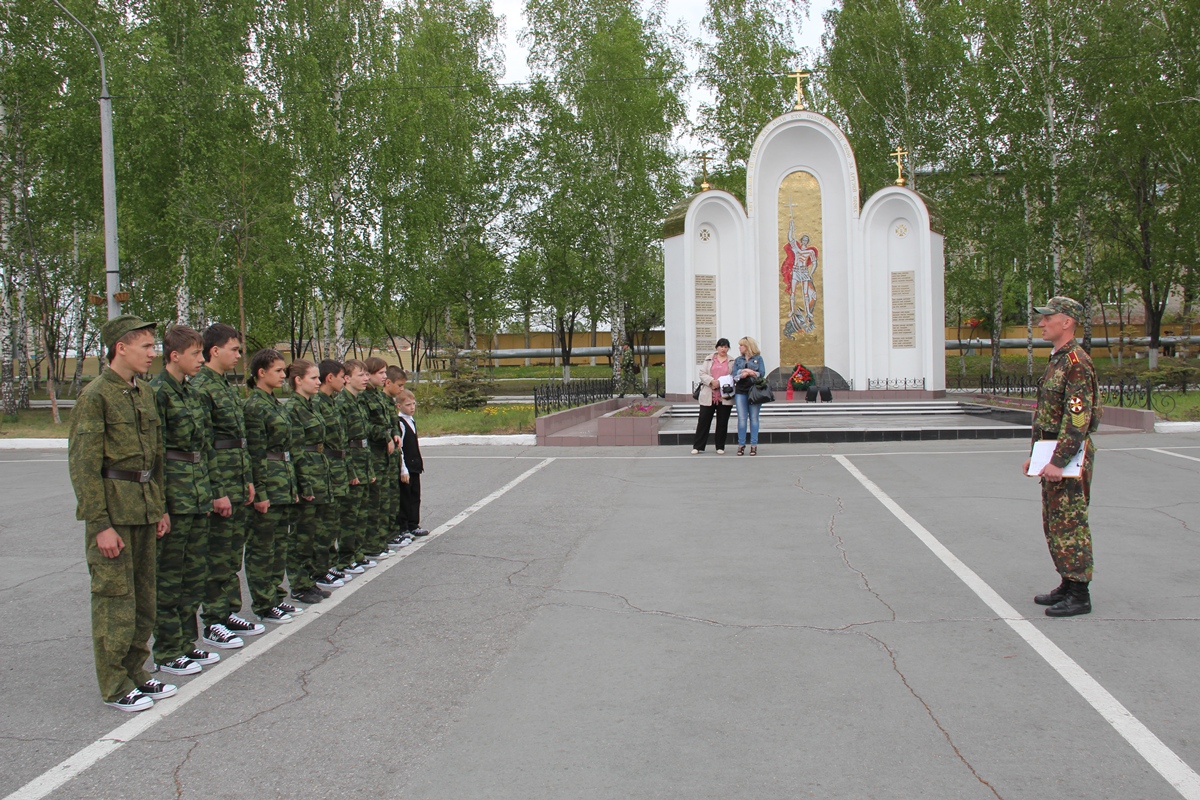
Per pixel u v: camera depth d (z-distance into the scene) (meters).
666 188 35.59
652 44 33.44
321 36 28.42
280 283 28.81
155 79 24.23
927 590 6.22
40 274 26.03
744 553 7.54
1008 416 19.17
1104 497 9.88
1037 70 29.86
